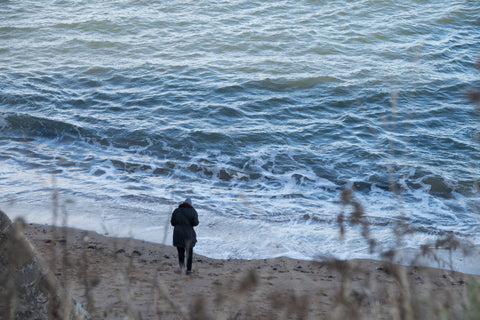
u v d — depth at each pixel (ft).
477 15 285.43
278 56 238.89
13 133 170.09
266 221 116.78
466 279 31.17
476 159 151.02
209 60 236.22
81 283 47.09
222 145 161.58
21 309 32.55
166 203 124.47
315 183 140.56
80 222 108.68
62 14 311.88
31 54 250.98
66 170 144.05
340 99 195.42
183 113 184.85
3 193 124.67
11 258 32.42
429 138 164.14
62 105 194.29
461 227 113.91
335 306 27.81
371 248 28.14
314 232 111.04
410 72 218.38
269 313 51.13
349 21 281.95
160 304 53.72
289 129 172.96
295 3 310.86
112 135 168.96
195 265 88.38
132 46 257.75
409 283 29.48
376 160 150.51
